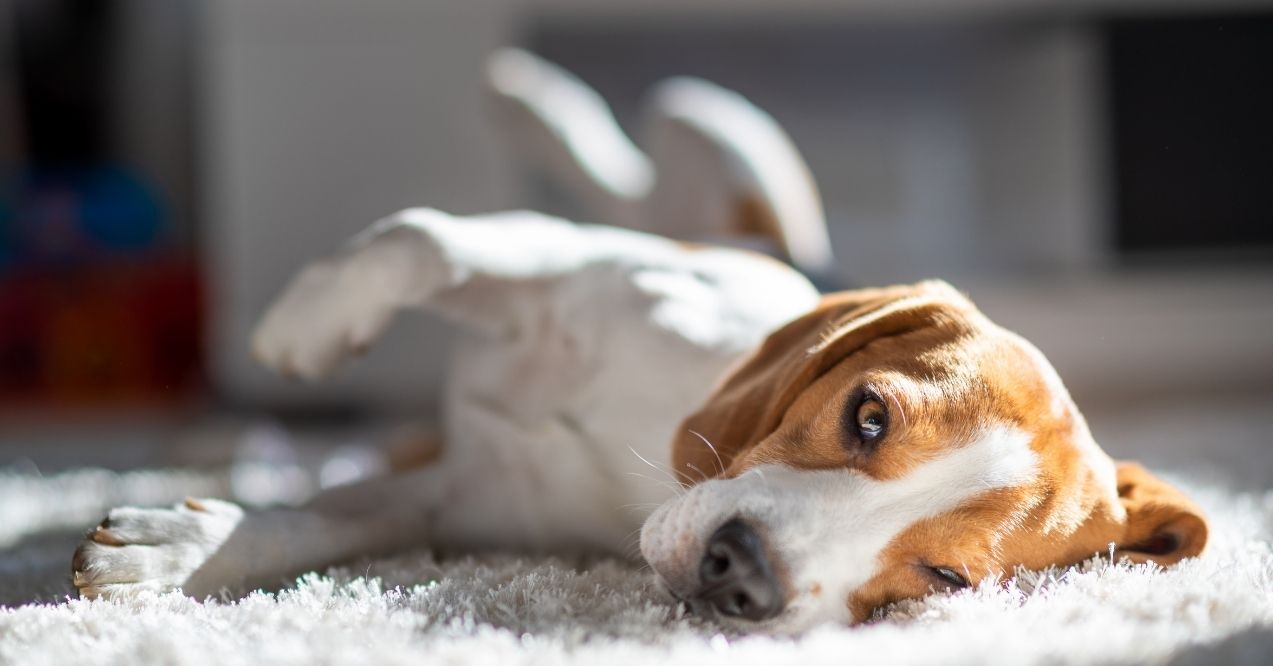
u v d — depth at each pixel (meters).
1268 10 2.46
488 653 0.77
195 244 2.70
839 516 0.89
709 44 2.46
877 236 2.52
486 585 0.90
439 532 1.08
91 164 2.83
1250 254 2.49
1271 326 2.45
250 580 0.93
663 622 0.86
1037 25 2.49
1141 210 2.49
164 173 2.79
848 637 0.82
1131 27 2.47
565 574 0.92
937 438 0.91
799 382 0.95
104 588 0.88
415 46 2.31
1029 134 2.51
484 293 1.09
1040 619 0.83
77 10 2.80
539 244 1.11
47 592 0.91
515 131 1.77
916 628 0.84
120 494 1.28
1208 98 2.48
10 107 2.77
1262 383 2.46
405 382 2.21
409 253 1.05
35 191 2.61
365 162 2.32
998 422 0.93
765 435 0.95
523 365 1.09
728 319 1.07
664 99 1.61
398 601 0.86
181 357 2.49
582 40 2.44
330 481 1.38
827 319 1.00
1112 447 1.62
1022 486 0.91
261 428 1.61
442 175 2.33
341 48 2.30
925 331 0.96
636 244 1.14
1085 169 2.48
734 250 1.26
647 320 1.06
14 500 1.24
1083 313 2.42
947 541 0.90
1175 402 2.31
